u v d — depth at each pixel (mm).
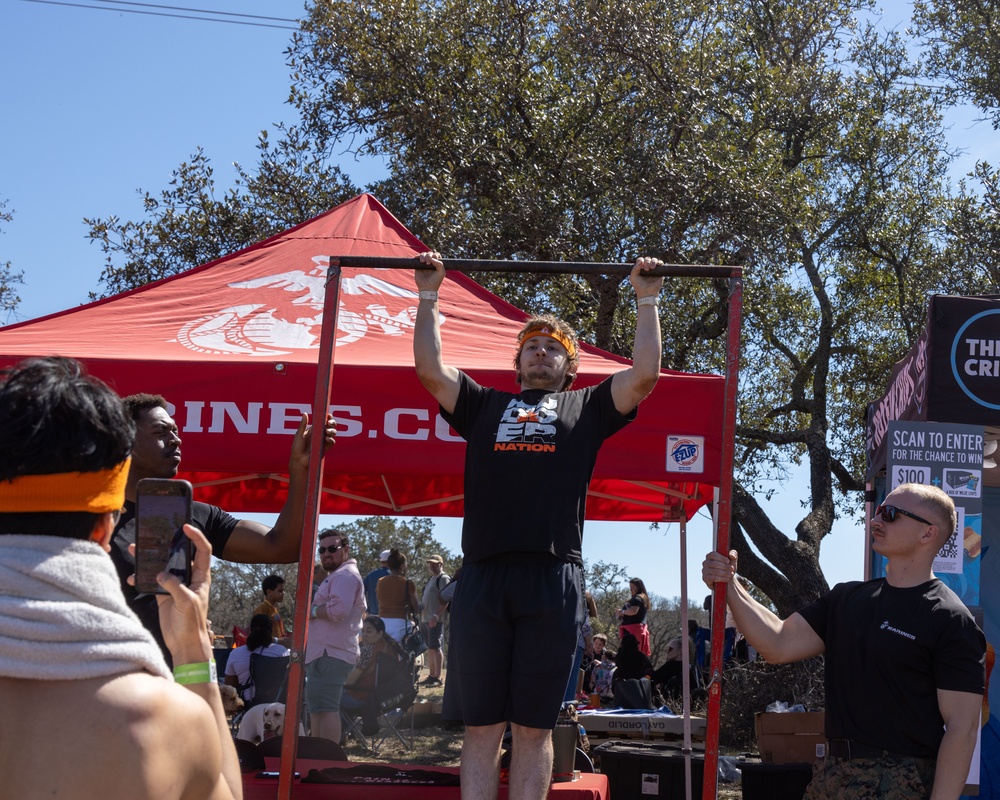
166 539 1643
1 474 1338
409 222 13539
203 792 1433
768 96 15164
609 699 12227
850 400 17094
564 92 13805
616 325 13070
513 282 12445
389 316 4934
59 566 1329
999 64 16609
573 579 3076
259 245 5652
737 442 15922
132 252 13719
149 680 1373
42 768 1277
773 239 13453
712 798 2879
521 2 13992
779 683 10570
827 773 3260
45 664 1295
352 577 7035
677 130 13609
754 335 16266
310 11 14312
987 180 14531
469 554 3127
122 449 1426
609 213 13281
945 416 4992
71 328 4664
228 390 4086
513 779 3000
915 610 3215
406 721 10164
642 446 4047
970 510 4711
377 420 4070
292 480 3611
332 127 14570
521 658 3008
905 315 16328
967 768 3064
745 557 13297
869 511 6523
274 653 7711
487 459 3152
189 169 13875
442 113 13266
